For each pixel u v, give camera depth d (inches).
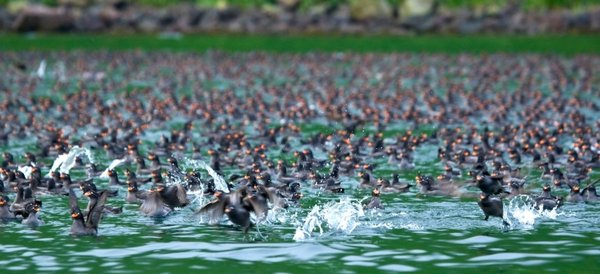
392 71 3110.2
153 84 2869.1
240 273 924.6
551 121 2033.7
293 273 923.4
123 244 1041.5
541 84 2787.9
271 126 2066.9
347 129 1815.9
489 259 971.3
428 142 1822.1
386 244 1037.2
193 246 1029.8
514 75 2987.2
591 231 1096.8
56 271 938.1
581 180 1450.5
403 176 1499.8
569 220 1160.2
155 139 1903.3
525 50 3769.7
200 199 1273.4
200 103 2279.8
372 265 951.6
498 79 2928.2
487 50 3784.5
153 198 1196.5
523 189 1334.9
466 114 2137.1
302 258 978.7
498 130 1998.0
